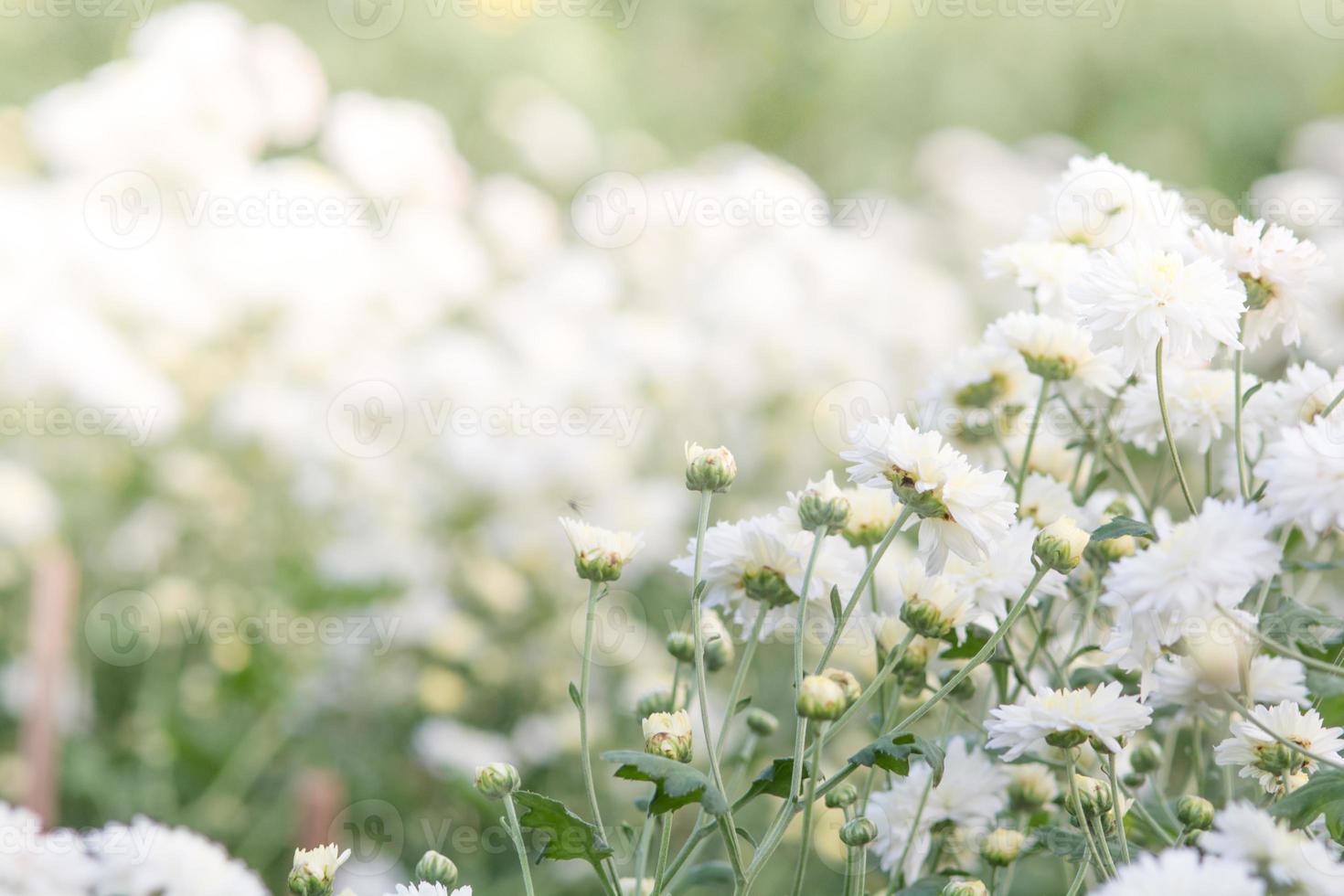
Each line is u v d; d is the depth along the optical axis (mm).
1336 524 1547
